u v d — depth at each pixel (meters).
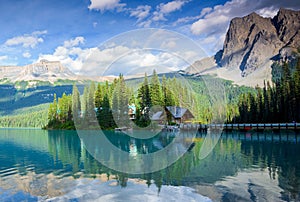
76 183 7.46
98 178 7.62
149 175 7.26
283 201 5.79
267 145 17.06
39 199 6.51
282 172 8.39
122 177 7.30
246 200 5.82
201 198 5.88
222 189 6.51
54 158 12.91
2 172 9.93
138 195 6.09
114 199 5.93
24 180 8.39
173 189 6.44
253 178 7.56
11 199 6.64
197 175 7.57
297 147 15.76
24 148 18.70
